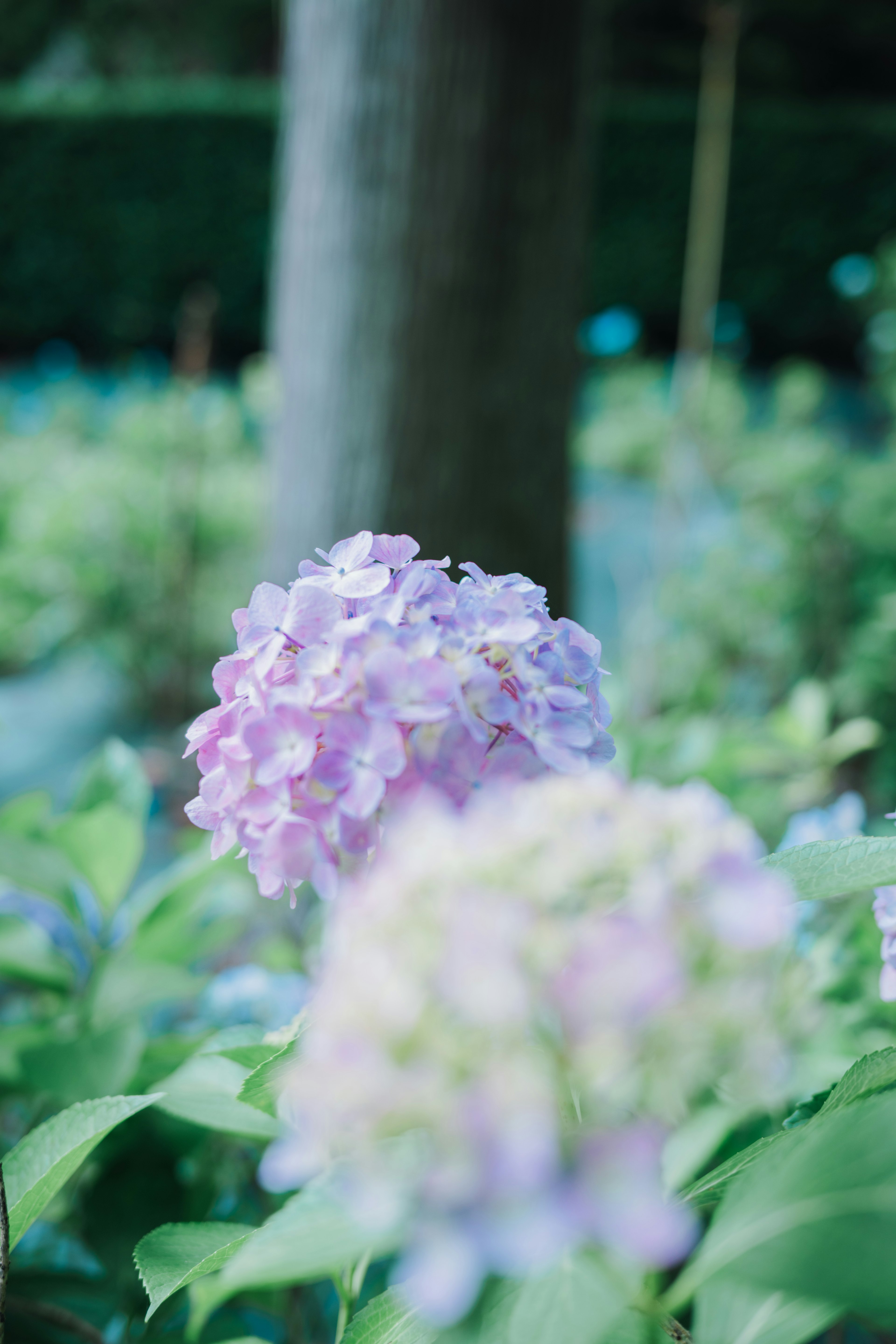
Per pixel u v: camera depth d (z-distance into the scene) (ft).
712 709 12.87
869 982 5.33
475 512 8.87
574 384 9.36
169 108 47.06
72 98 47.85
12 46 58.39
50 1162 3.14
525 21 8.33
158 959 6.14
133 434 20.80
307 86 8.90
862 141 43.80
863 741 8.93
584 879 1.88
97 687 19.84
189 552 18.17
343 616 2.96
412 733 2.61
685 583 14.85
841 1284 1.83
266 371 24.76
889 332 16.06
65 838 5.65
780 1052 1.95
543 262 8.77
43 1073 4.68
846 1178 1.94
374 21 8.37
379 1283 5.21
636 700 12.51
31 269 49.29
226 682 3.10
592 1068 1.75
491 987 1.69
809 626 13.99
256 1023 6.09
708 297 14.87
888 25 50.47
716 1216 2.09
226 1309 4.98
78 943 5.98
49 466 22.30
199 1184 4.94
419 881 1.88
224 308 49.14
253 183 47.37
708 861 1.92
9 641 19.42
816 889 2.85
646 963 1.73
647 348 47.47
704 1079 1.90
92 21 58.39
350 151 8.57
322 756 2.56
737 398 24.22
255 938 8.60
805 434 18.43
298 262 9.12
